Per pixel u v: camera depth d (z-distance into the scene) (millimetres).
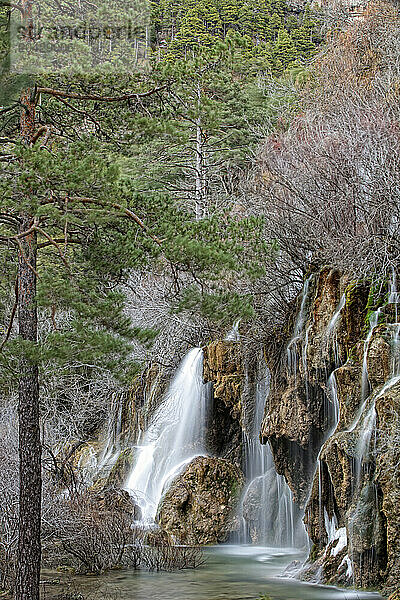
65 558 14594
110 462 23031
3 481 14336
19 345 9961
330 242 15148
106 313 10492
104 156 11836
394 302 12844
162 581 12812
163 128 11469
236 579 12734
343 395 12469
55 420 23578
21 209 9820
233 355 18594
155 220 11312
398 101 18109
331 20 31281
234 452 19359
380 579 10664
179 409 20859
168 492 17891
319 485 12672
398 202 14500
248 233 11289
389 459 10469
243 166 28984
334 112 20922
